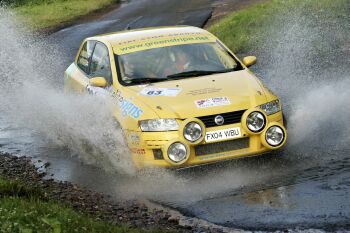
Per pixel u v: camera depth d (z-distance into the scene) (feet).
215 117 65.57
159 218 56.18
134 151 68.03
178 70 75.00
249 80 71.67
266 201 57.62
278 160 68.80
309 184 60.70
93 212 58.18
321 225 51.16
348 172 62.85
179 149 64.54
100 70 80.69
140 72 75.10
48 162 79.77
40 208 52.80
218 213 56.24
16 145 89.61
